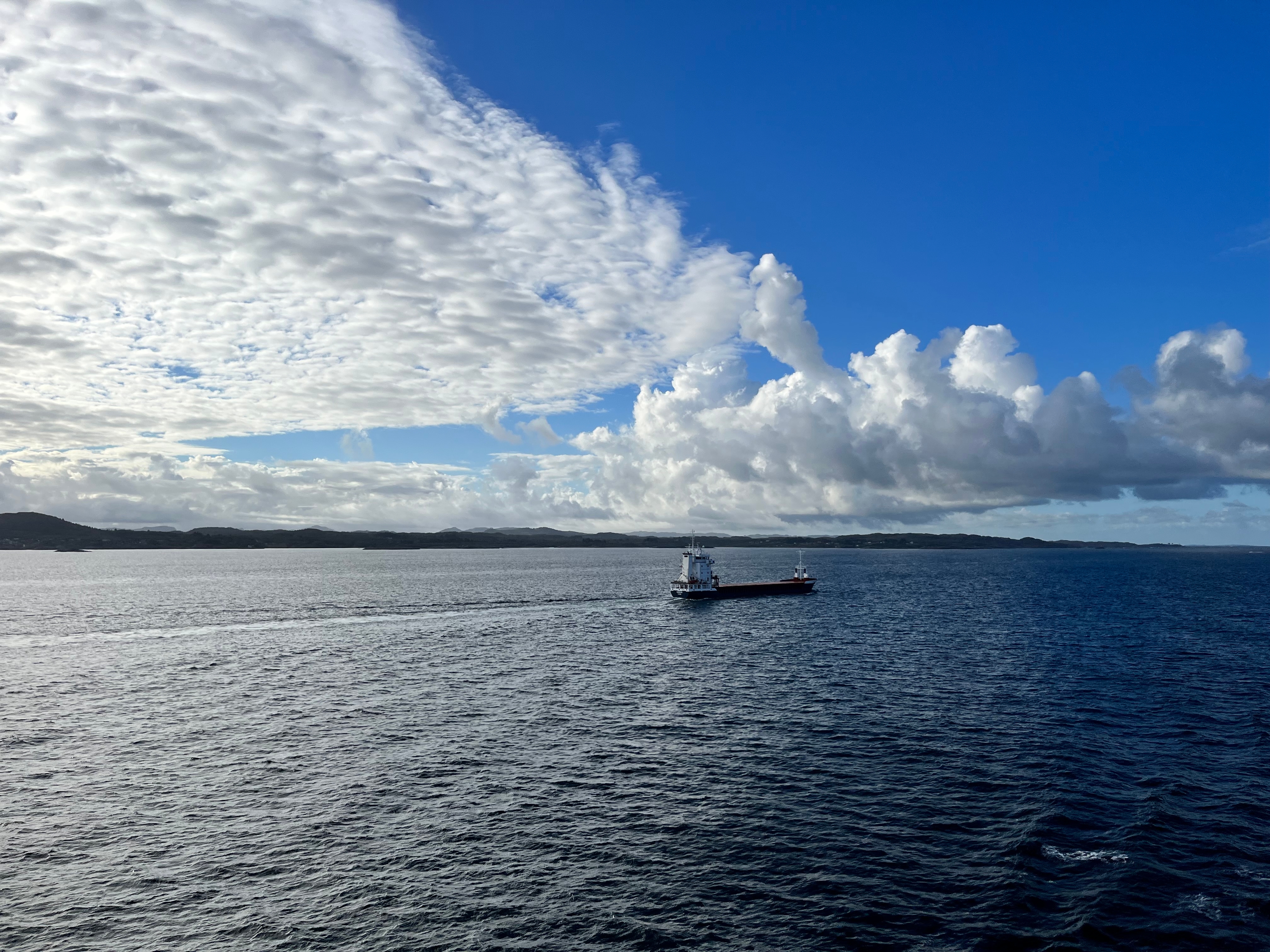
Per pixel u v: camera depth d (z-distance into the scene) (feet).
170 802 120.98
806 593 545.03
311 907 89.30
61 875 96.94
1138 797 121.29
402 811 117.70
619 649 278.67
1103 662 243.19
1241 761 139.33
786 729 163.43
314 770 136.46
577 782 130.41
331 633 325.01
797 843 106.01
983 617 381.19
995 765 138.31
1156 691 198.08
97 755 144.77
